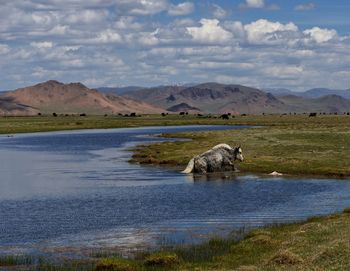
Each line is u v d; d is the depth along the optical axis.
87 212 44.22
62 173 74.06
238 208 45.66
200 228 37.97
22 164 87.88
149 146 116.44
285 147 94.75
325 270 24.05
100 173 73.31
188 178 66.12
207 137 133.62
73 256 30.42
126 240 34.41
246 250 30.42
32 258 29.89
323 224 35.53
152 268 27.19
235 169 72.94
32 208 46.31
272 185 59.25
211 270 26.02
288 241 31.03
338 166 71.50
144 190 56.41
